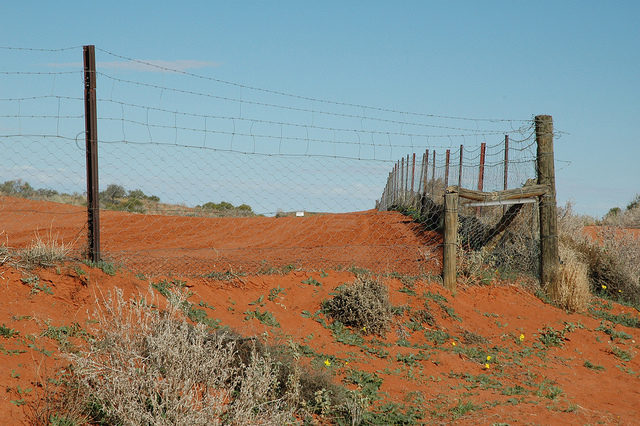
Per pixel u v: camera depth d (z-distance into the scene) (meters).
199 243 15.04
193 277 9.24
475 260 11.83
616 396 8.05
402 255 12.98
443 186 18.03
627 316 11.89
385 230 17.56
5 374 5.54
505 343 9.69
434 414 6.82
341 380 7.42
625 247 15.39
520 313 10.91
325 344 8.38
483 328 10.06
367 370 7.86
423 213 18.42
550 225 12.37
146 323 6.20
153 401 5.26
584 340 10.32
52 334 6.47
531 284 12.14
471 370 8.51
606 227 18.66
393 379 7.74
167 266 9.76
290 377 6.46
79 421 5.23
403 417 6.57
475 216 14.32
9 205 18.19
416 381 7.79
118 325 6.00
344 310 9.20
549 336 10.12
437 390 7.58
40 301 7.12
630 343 10.49
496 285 11.74
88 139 8.41
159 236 15.89
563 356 9.59
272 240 15.97
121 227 16.83
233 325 8.13
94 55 8.48
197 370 5.75
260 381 5.84
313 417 6.41
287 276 10.02
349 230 17.94
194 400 5.54
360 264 11.67
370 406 6.88
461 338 9.57
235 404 5.57
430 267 11.80
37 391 5.46
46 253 7.82
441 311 10.13
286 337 8.20
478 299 11.08
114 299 7.55
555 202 12.41
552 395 7.72
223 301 8.88
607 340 10.50
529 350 9.49
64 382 5.65
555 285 11.92
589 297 12.05
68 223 16.72
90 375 5.43
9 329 6.24
